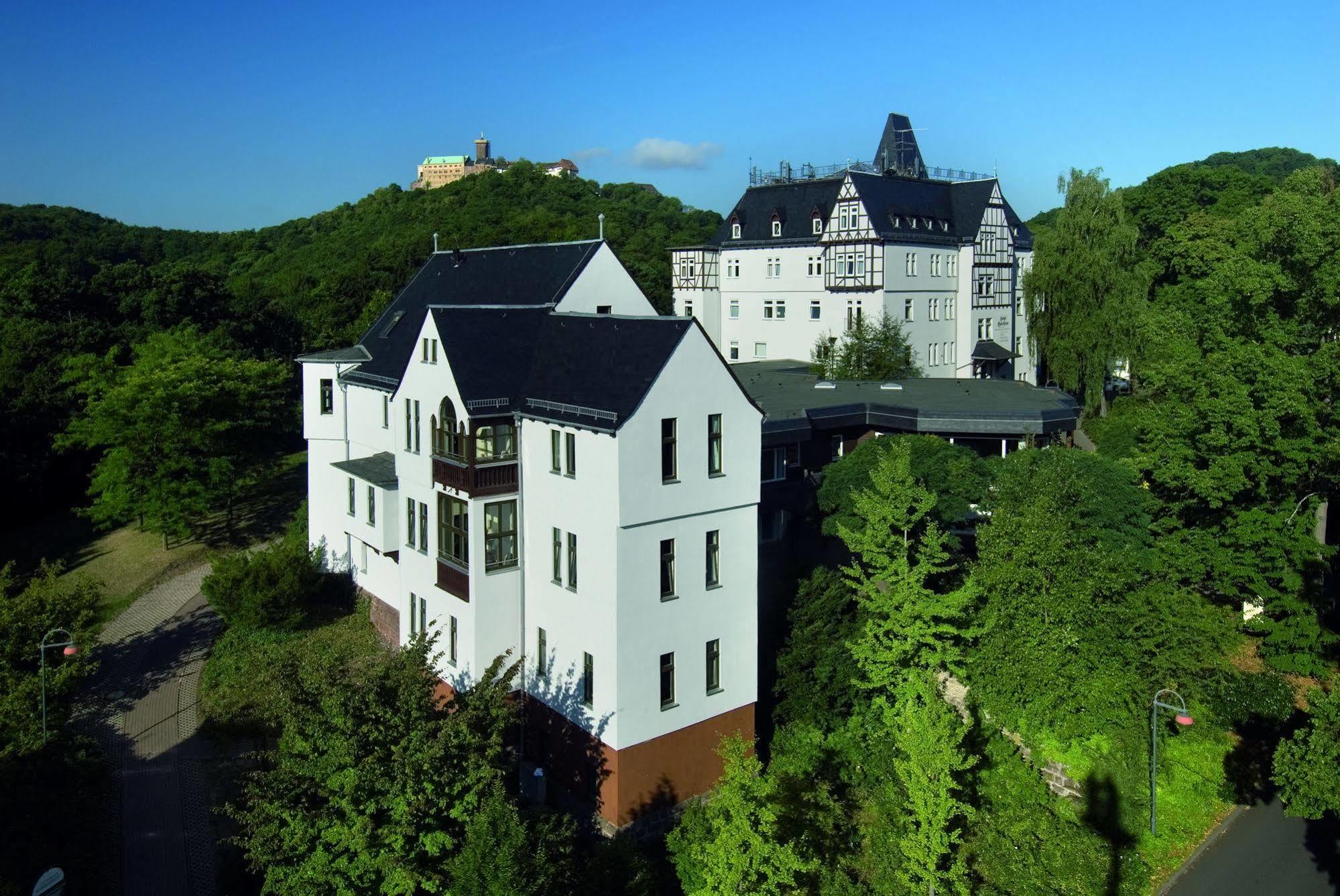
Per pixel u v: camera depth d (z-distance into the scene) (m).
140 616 42.75
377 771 18.97
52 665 30.28
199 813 28.05
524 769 28.72
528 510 29.44
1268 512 33.75
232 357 59.25
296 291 95.25
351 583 41.34
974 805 26.55
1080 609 27.47
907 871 23.09
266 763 29.56
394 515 35.41
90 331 65.19
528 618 29.83
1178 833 27.23
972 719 29.39
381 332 43.78
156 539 51.53
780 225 74.44
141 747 31.56
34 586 32.41
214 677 35.72
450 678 31.02
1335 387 34.09
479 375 29.53
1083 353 57.47
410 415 32.97
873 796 27.86
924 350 71.31
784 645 31.75
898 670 28.45
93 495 56.53
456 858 18.95
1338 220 33.50
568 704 28.09
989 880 23.97
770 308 75.75
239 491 53.41
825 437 42.62
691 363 26.80
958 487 34.59
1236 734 31.69
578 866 23.64
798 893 21.12
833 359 59.56
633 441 25.70
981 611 28.62
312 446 42.59
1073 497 31.61
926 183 74.06
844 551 39.47
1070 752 28.19
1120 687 27.20
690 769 28.00
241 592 38.00
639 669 26.58
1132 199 84.88
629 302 36.94
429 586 32.12
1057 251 58.47
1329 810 28.52
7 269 75.31
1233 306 36.25
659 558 26.72
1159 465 36.06
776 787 24.53
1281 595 33.41
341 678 21.67
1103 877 24.55
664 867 25.69
